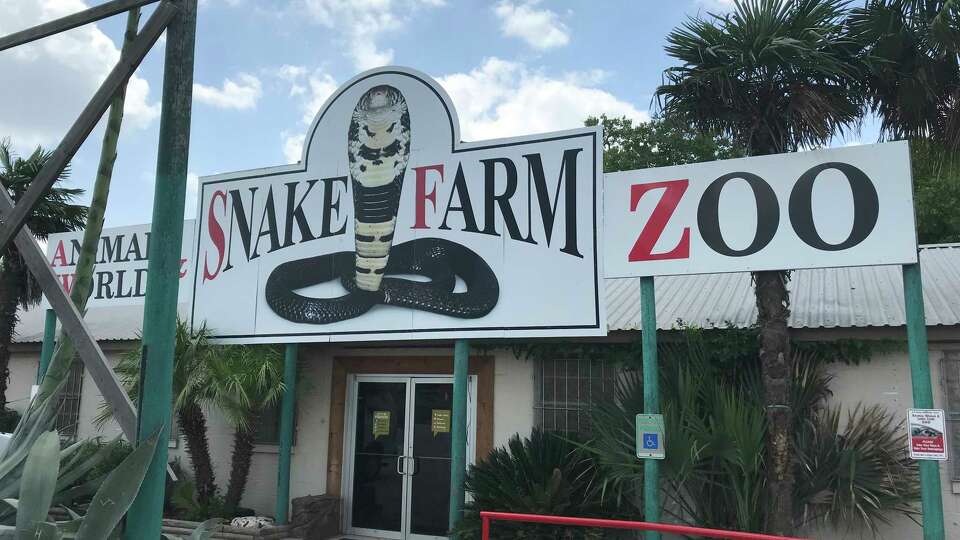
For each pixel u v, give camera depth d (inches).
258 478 450.9
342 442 435.5
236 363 389.7
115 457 375.2
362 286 343.0
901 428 318.3
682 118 321.1
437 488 412.5
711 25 304.7
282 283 360.8
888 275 388.5
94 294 425.7
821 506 304.3
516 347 392.5
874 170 259.6
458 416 331.0
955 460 315.0
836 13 300.0
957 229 874.8
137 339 486.0
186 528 395.2
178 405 388.2
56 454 137.9
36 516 132.7
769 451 290.0
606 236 296.2
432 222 333.4
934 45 290.7
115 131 173.2
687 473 281.6
